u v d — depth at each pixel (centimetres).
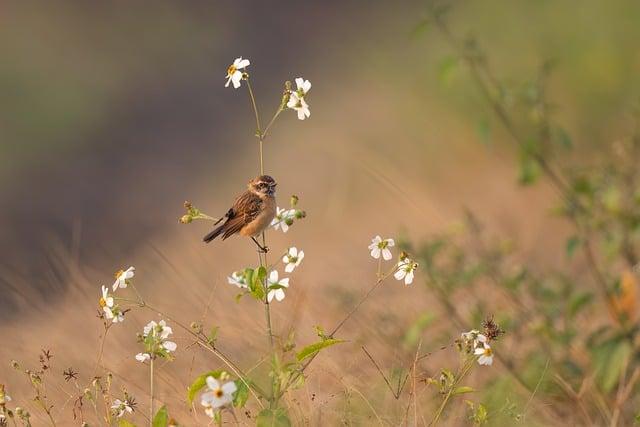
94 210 2142
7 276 1338
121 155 2498
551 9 2047
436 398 858
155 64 3023
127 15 3231
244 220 855
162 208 2067
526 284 1053
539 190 1469
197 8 3300
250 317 972
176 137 2561
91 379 873
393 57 2545
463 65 1062
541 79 1055
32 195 2295
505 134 1675
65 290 1163
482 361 745
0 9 3150
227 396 686
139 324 1016
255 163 2162
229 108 2716
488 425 816
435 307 1055
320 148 2027
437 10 1085
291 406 795
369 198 1622
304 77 2756
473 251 1118
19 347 1005
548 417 878
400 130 1911
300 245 1497
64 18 3147
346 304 1042
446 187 1606
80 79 2873
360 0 3195
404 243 1017
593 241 1176
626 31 1872
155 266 1315
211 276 1202
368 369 903
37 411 849
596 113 1678
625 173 1027
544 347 962
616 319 979
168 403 836
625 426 877
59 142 2595
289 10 3244
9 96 2747
